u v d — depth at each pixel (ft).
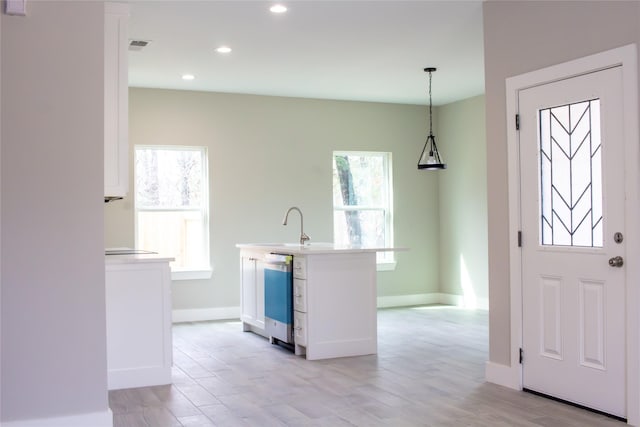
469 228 27.22
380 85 24.20
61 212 11.26
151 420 12.12
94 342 11.40
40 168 11.16
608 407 11.98
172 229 24.75
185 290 24.59
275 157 26.00
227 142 25.25
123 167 15.02
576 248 12.57
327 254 17.43
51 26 11.24
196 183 25.13
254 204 25.61
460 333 21.11
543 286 13.34
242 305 22.03
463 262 27.63
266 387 14.47
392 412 12.50
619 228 11.74
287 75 22.33
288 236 26.13
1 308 10.94
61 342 11.23
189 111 24.72
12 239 11.01
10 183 11.01
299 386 14.53
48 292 11.17
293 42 18.22
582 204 12.51
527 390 13.82
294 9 15.47
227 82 23.35
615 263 11.74
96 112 11.46
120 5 14.88
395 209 28.30
